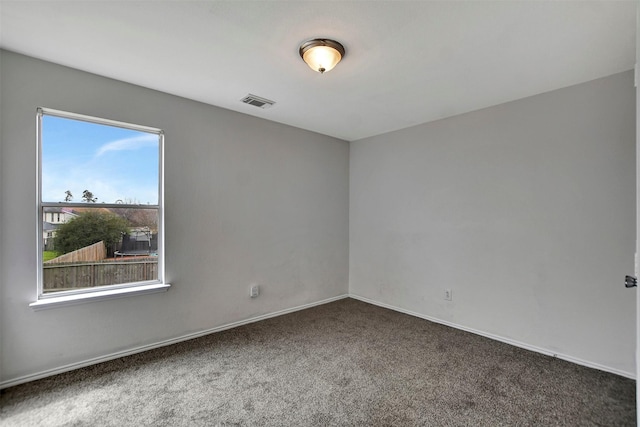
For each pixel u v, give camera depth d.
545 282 2.76
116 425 1.82
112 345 2.60
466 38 1.96
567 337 2.64
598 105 2.49
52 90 2.32
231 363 2.57
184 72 2.46
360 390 2.19
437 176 3.57
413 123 3.73
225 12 1.73
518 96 2.87
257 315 3.59
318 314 3.84
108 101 2.56
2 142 2.15
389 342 3.00
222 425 1.83
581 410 1.97
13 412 1.92
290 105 3.16
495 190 3.08
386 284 4.12
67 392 2.13
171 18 1.79
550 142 2.74
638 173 1.28
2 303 2.15
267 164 3.66
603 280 2.46
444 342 3.00
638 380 1.28
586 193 2.54
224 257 3.30
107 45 2.08
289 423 1.85
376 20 1.79
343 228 4.56
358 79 2.55
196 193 3.08
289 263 3.90
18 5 1.67
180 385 2.24
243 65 2.34
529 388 2.21
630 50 2.09
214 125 3.20
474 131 3.25
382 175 4.18
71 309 2.41
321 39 1.97
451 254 3.44
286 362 2.59
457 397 2.11
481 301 3.18
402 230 3.94
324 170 4.29
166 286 2.85
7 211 2.17
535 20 1.78
